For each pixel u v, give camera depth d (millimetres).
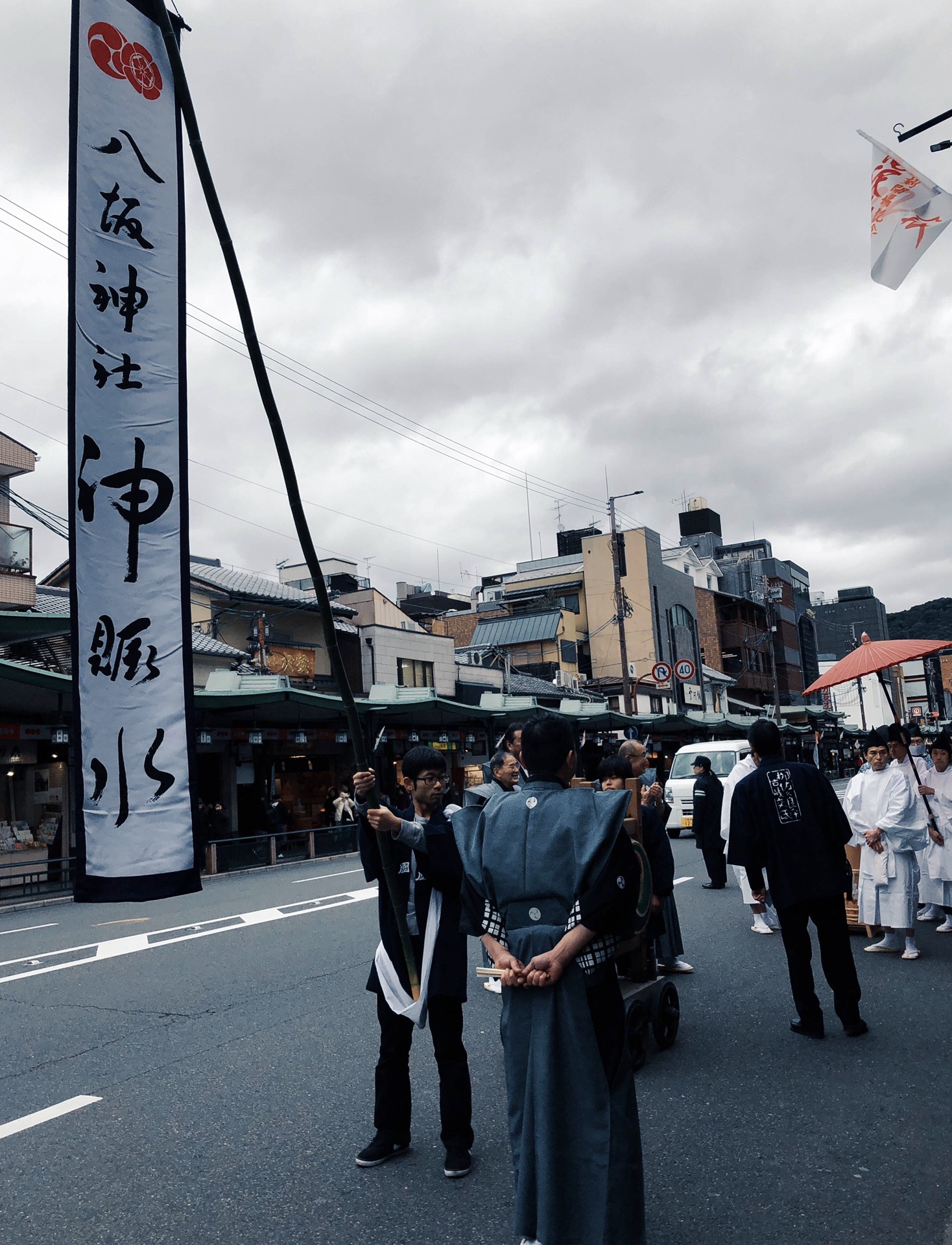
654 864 6500
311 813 27531
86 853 3713
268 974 7758
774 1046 5262
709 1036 5520
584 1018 2789
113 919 12109
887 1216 3248
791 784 5508
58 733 17250
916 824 7262
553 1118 2738
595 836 2787
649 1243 3129
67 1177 3912
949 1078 4578
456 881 3783
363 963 8000
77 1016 6688
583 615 51906
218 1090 4934
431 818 4016
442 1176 3768
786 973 7090
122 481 3922
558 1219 2689
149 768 3809
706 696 55500
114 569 3873
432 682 36688
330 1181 3758
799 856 5402
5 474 21750
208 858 18000
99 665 3811
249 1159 4023
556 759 3104
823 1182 3537
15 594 21281
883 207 6812
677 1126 4160
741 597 63312
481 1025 6125
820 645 99062
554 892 2828
